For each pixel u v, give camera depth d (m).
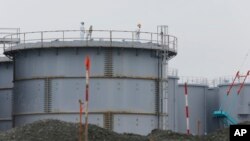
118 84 56.84
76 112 56.53
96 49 56.81
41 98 57.84
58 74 57.22
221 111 79.12
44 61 57.94
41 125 45.19
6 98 69.38
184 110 78.62
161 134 48.09
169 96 74.75
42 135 43.62
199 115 80.12
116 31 57.03
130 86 57.22
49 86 57.53
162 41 59.28
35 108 58.25
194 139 46.69
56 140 42.97
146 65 58.22
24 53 59.50
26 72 59.25
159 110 58.62
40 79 58.06
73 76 56.84
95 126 45.38
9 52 61.12
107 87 56.62
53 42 57.09
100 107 56.41
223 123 79.50
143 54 58.09
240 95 78.56
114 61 56.97
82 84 56.69
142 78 57.81
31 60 58.84
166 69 59.97
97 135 43.88
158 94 58.78
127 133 52.56
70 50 57.09
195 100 80.06
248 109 78.00
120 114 56.59
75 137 43.31
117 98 56.69
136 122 57.09
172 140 46.00
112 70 56.81
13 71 63.25
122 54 57.19
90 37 56.81
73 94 56.75
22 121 59.38
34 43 58.00
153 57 58.81
